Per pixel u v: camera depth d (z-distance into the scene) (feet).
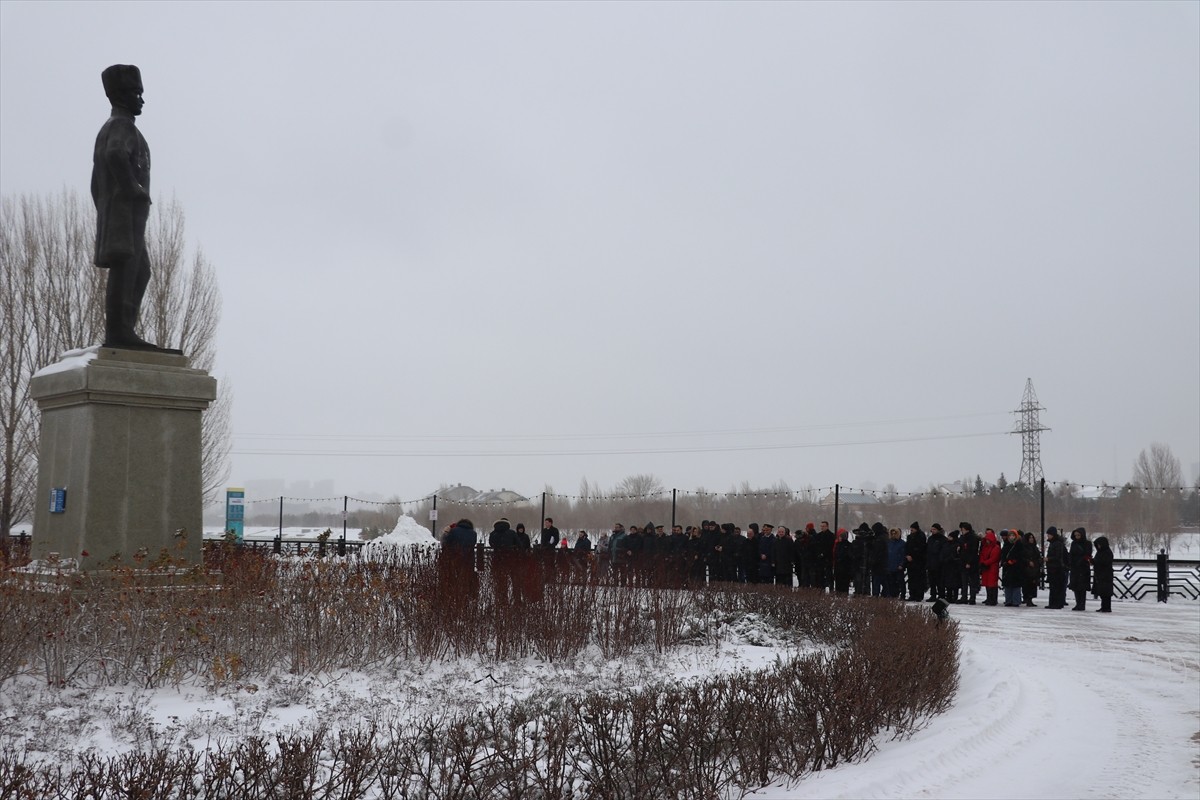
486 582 38.75
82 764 16.81
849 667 26.43
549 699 26.43
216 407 103.76
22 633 27.02
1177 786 24.09
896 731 27.48
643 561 52.95
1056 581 71.56
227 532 63.67
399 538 74.23
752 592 51.03
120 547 36.76
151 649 28.12
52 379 38.65
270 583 33.30
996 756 26.02
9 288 89.25
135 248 39.42
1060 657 46.39
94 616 28.86
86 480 36.42
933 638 33.76
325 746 19.60
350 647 31.89
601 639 38.91
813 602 46.52
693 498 205.26
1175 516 199.21
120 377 37.24
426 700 27.20
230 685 27.58
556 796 17.60
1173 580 97.04
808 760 23.32
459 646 34.68
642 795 18.72
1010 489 177.68
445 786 17.28
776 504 196.95
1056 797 22.79
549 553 46.11
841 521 185.68
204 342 100.32
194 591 31.19
